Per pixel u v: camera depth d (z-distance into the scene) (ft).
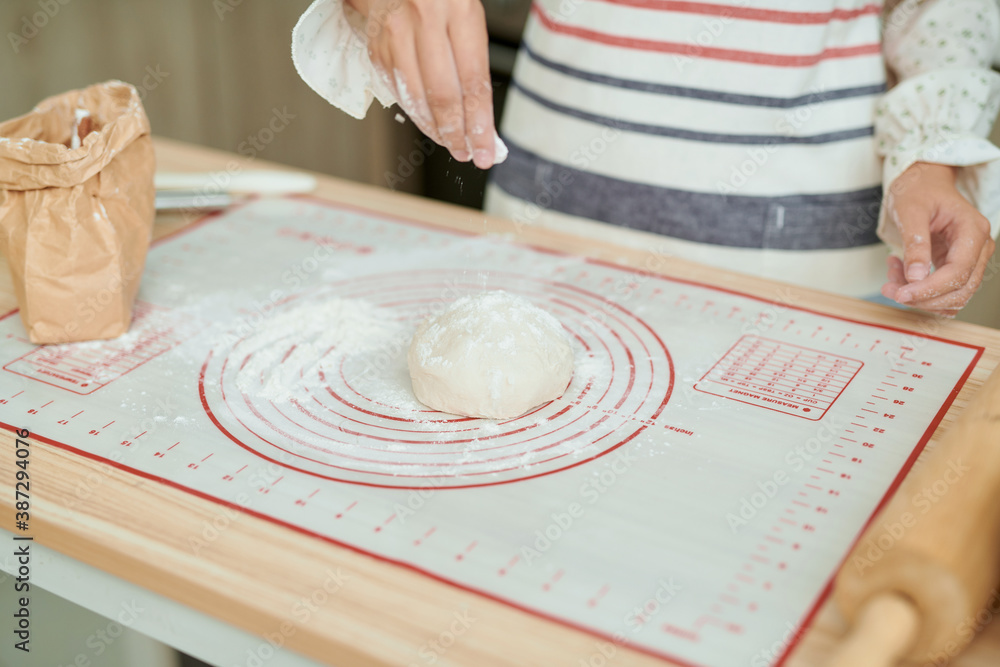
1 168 2.50
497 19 6.55
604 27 3.41
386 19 2.38
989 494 1.62
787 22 3.17
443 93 2.37
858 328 2.74
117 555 1.81
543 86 3.69
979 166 2.99
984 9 3.25
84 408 2.32
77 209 2.54
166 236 3.39
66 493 1.98
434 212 3.62
